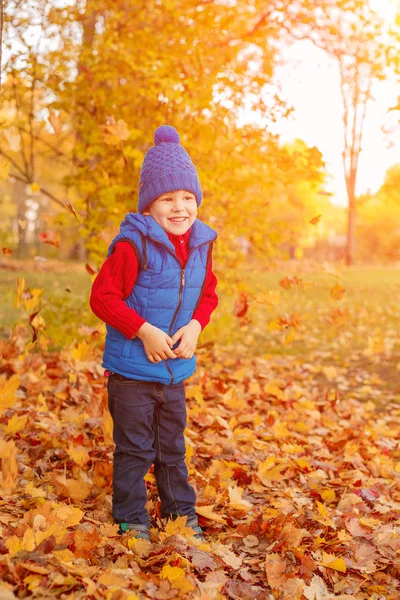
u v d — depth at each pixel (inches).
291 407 191.5
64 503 98.9
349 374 254.1
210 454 136.8
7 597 66.5
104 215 196.2
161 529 96.9
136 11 201.8
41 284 445.1
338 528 104.1
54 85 199.5
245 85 199.9
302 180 199.3
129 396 92.6
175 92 181.9
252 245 216.5
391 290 535.2
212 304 100.7
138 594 73.8
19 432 131.3
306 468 135.5
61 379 188.7
